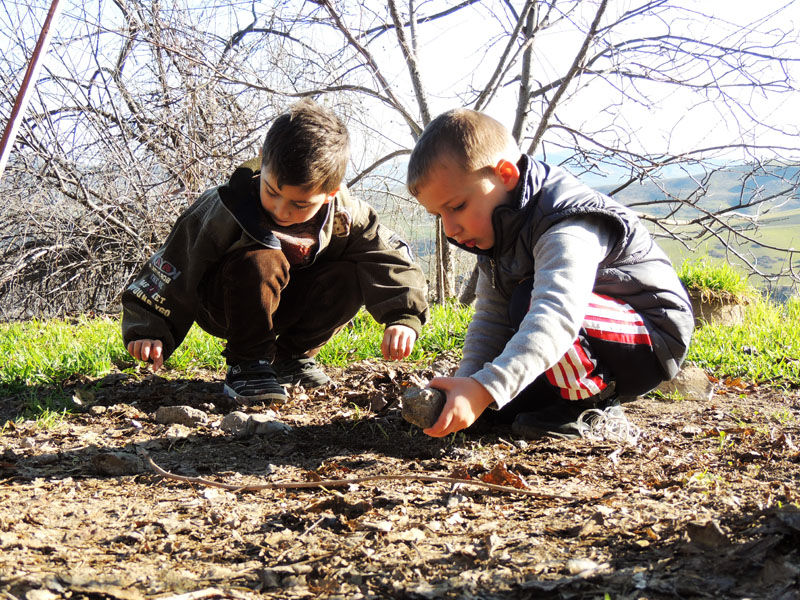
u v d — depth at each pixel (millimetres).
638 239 2512
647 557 1416
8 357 3928
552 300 2014
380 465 2246
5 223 9188
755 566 1313
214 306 3174
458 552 1501
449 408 1768
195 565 1500
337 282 3287
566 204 2236
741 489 1817
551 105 7836
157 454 2414
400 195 9133
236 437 2607
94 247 9391
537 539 1557
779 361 4004
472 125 2242
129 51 8430
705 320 5688
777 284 7391
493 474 2014
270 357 3191
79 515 1804
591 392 2457
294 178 2562
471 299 8289
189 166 8203
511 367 1856
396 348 3066
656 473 2068
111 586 1376
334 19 7969
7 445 2537
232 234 2980
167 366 3898
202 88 8203
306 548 1575
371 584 1381
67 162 8422
